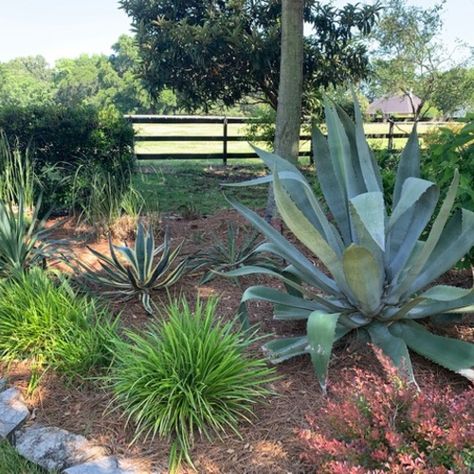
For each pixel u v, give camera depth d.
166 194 7.93
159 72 9.23
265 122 11.21
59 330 2.98
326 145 3.32
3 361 2.97
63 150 6.39
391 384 2.09
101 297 3.67
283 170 3.14
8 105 6.39
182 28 8.56
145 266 3.71
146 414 2.35
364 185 3.28
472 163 3.48
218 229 5.46
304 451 2.13
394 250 3.07
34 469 2.24
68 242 4.56
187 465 2.17
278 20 9.27
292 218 2.57
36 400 2.66
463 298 2.73
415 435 1.83
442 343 2.72
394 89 12.74
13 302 3.10
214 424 2.33
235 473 2.12
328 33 9.39
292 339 2.91
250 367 2.68
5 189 4.97
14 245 3.83
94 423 2.46
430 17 12.22
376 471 1.65
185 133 19.30
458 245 2.78
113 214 5.40
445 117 12.94
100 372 2.79
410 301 2.64
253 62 8.70
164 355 2.44
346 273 2.57
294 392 2.62
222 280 4.09
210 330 2.62
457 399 1.95
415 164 3.23
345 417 1.96
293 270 3.24
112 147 6.66
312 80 9.80
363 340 2.87
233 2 8.88
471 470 1.65
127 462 2.20
